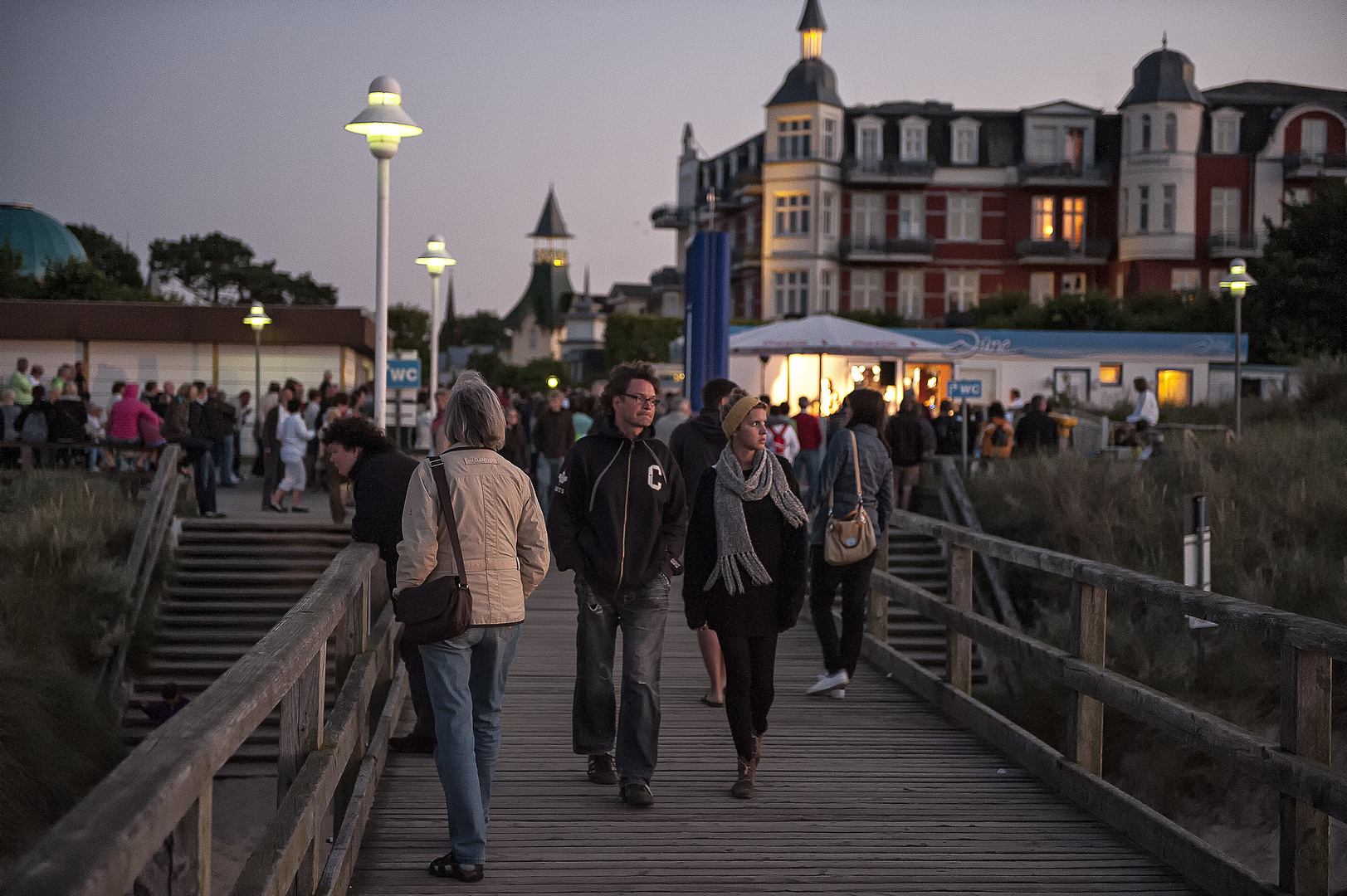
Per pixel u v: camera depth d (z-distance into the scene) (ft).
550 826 16.96
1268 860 24.35
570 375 336.29
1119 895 14.62
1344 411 68.08
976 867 15.58
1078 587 19.10
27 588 38.60
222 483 75.66
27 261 186.09
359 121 43.29
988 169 185.98
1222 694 29.01
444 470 14.26
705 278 52.90
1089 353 122.11
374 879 14.76
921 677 26.13
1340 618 30.83
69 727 31.50
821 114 184.65
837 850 16.14
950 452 76.33
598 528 17.22
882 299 187.73
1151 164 179.42
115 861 5.68
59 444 57.67
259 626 46.24
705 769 20.10
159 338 97.81
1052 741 30.32
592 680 18.45
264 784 38.68
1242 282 70.44
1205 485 42.09
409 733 21.52
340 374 100.83
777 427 45.83
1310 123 179.93
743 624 18.15
